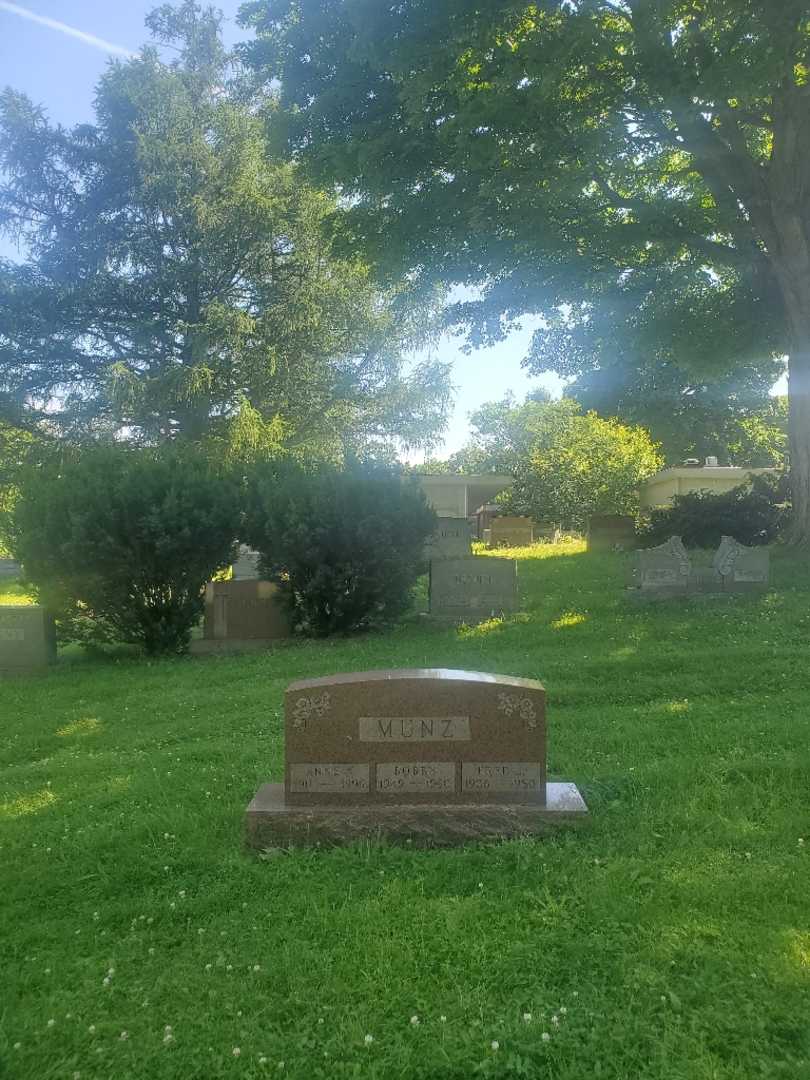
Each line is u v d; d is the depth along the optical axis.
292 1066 2.91
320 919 3.84
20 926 4.03
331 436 36.12
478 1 12.75
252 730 7.42
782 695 7.60
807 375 16.73
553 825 4.64
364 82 16.20
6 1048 3.06
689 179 19.75
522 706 4.73
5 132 35.50
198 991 3.36
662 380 23.73
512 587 13.09
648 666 8.81
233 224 35.09
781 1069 2.77
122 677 10.53
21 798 6.06
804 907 3.74
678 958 3.39
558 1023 3.03
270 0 16.94
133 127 34.97
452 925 3.72
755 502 21.86
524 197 15.01
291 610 12.51
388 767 4.73
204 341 33.84
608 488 35.44
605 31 13.65
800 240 15.98
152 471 12.06
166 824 5.11
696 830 4.68
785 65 12.79
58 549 11.45
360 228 18.45
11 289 34.03
